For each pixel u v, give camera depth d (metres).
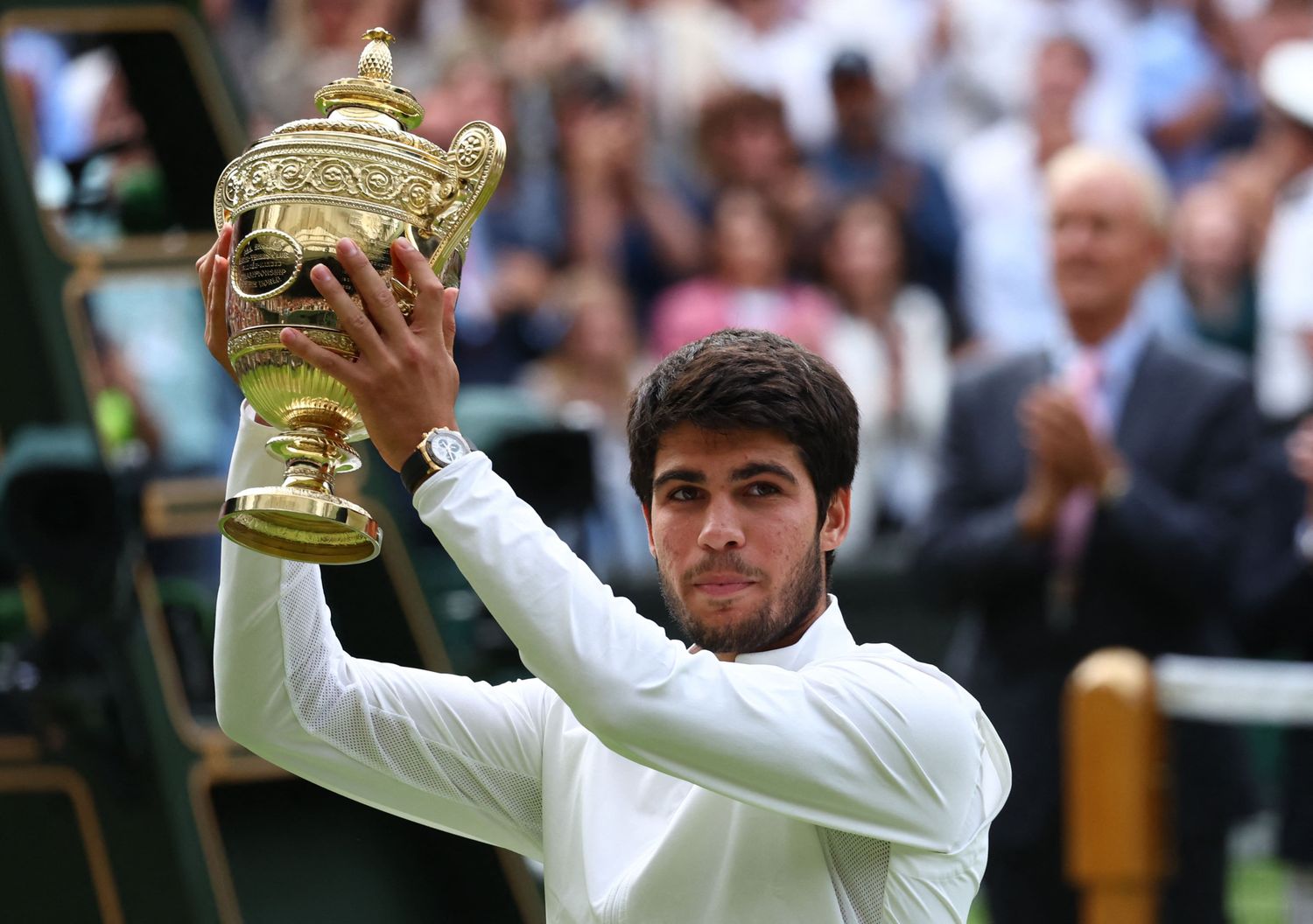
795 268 19.53
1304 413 12.32
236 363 5.45
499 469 11.41
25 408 10.45
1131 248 11.54
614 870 5.73
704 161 19.94
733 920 5.54
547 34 20.52
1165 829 10.19
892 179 19.92
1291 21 21.45
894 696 5.50
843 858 5.61
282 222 5.25
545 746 6.05
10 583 10.63
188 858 9.62
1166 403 11.37
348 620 10.67
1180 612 11.02
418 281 5.21
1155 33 21.28
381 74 5.64
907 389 19.06
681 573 5.65
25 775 9.77
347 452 5.62
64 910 9.68
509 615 5.16
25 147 10.95
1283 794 10.37
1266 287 18.55
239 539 5.48
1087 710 10.10
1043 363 11.78
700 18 20.81
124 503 9.65
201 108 11.50
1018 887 11.10
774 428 5.57
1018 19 21.08
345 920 9.86
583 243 19.53
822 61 20.94
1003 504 11.55
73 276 10.81
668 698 5.20
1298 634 11.16
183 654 10.16
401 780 6.04
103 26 11.49
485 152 5.38
